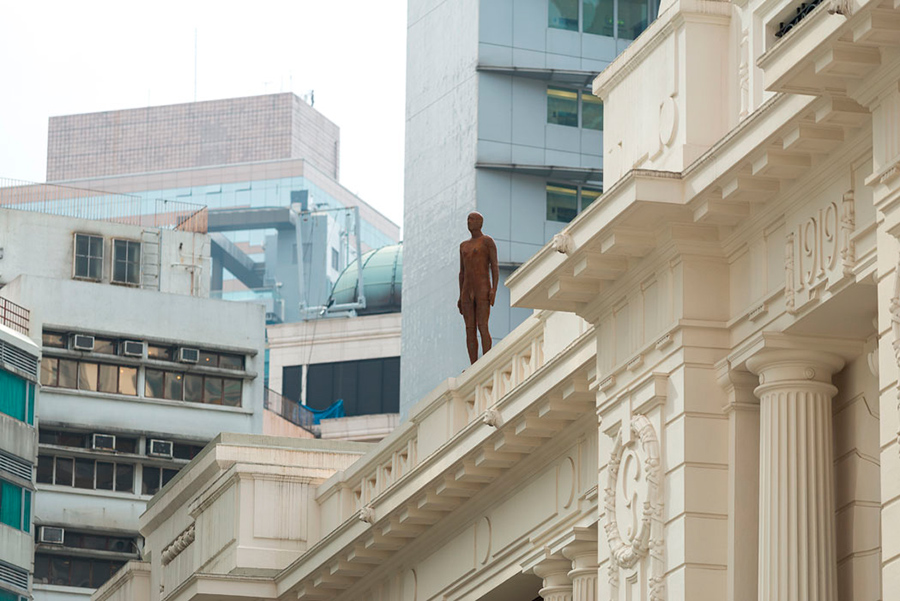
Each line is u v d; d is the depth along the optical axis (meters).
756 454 35.56
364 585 54.50
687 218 35.94
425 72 105.88
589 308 39.47
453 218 100.94
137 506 116.31
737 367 35.47
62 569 114.19
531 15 101.00
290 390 144.12
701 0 37.09
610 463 38.28
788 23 35.56
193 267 124.69
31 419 106.69
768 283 34.97
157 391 118.19
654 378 36.81
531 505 45.41
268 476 58.78
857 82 29.97
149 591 68.62
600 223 36.78
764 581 33.88
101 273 122.19
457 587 49.00
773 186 34.19
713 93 36.94
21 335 107.12
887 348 29.39
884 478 29.02
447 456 46.94
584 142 100.69
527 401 43.03
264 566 57.94
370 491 55.12
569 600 43.75
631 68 39.38
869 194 31.94
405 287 104.19
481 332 49.44
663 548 36.16
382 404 141.12
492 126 100.06
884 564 28.69
